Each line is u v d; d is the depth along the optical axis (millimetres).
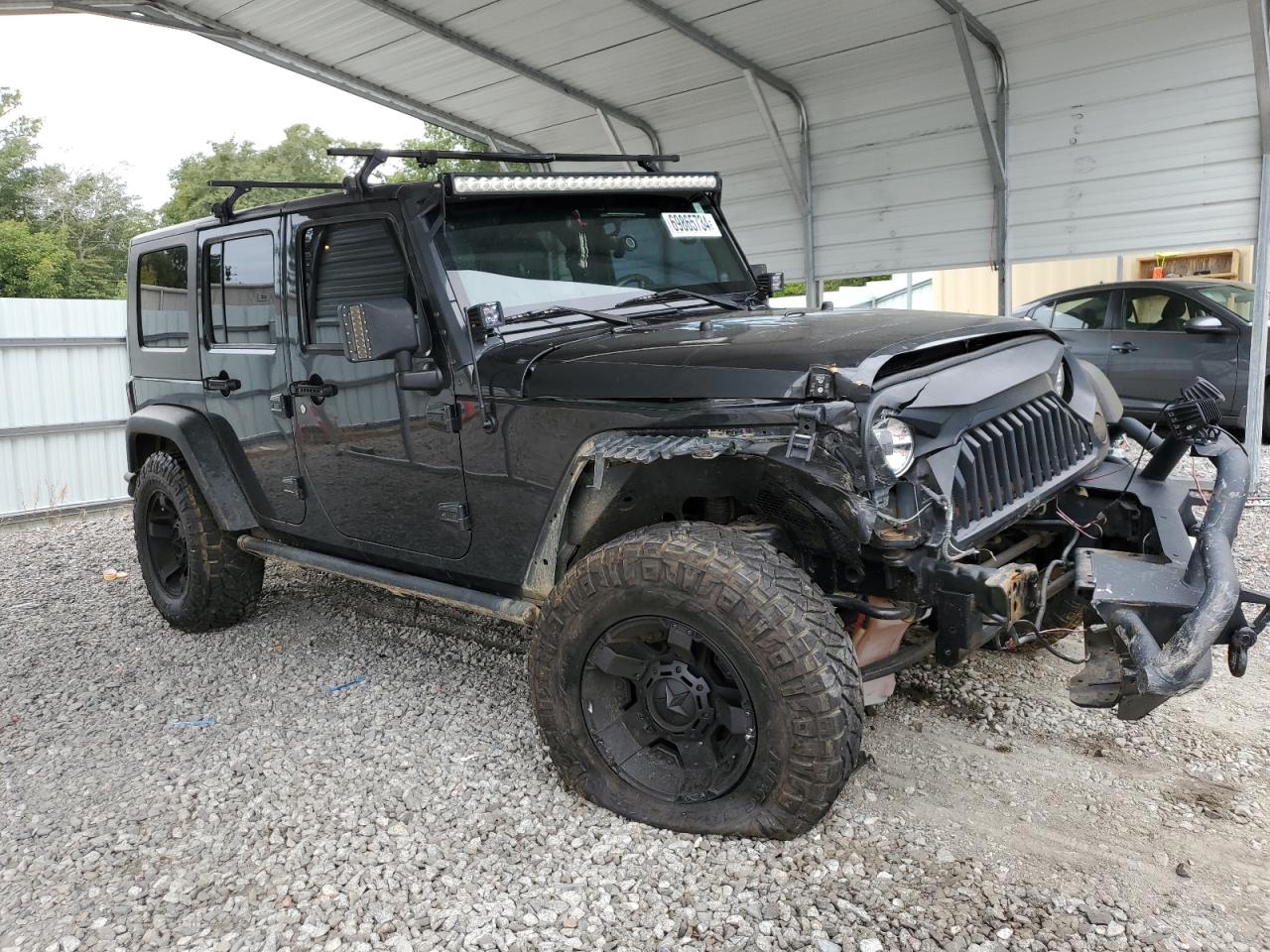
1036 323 3156
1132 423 3320
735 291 4035
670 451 2553
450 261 3221
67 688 4258
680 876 2549
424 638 4609
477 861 2674
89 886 2676
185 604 4734
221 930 2441
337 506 3795
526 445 2988
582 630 2773
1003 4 7324
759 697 2506
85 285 32156
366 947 2334
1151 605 2467
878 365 2422
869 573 2664
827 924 2328
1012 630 2832
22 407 9227
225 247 4141
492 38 8281
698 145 10195
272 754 3445
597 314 3322
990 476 2697
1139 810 2791
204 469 4336
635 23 7930
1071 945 2213
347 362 3545
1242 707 3424
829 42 8164
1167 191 7422
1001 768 3074
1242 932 2238
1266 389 8562
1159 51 7250
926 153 8617
